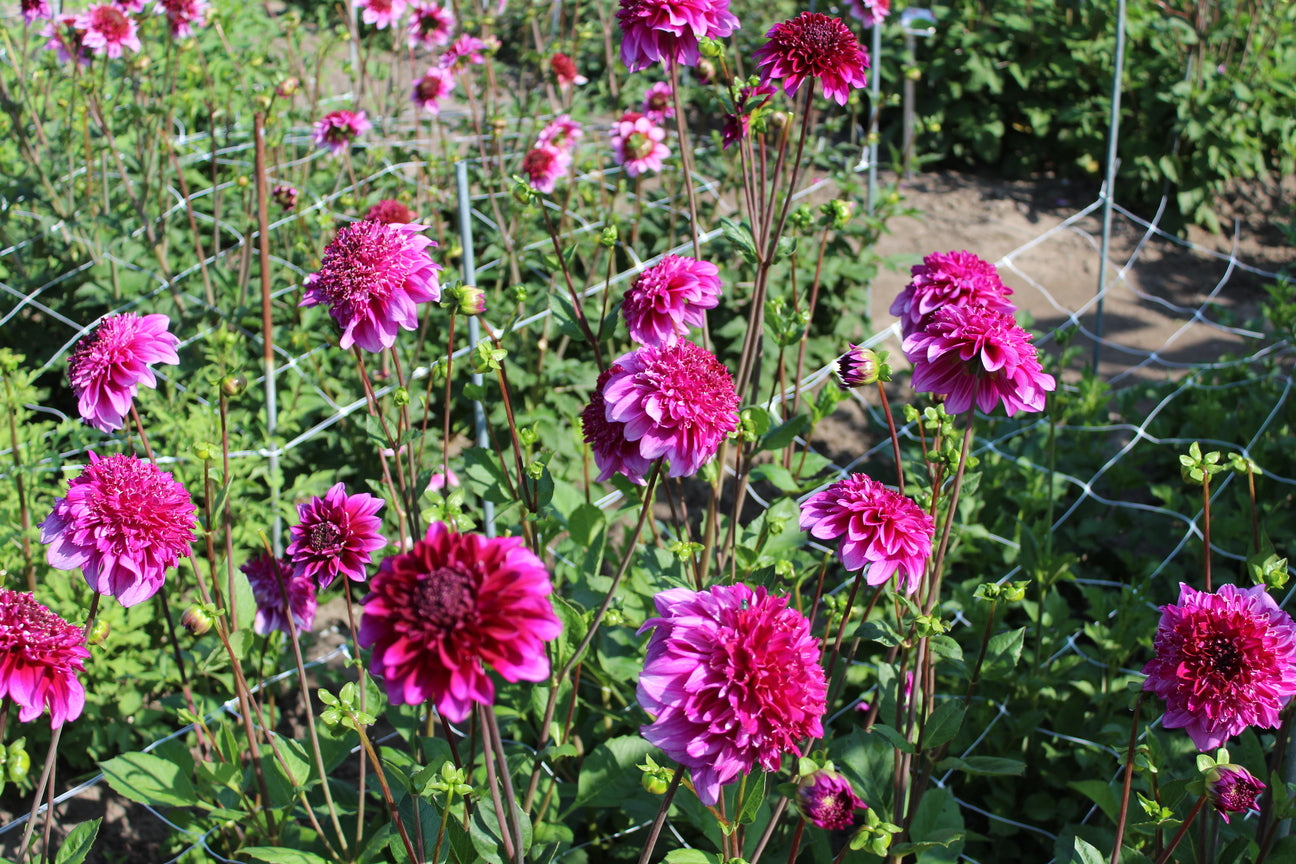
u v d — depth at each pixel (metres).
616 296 5.28
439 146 7.07
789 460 3.54
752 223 2.97
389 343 2.40
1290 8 7.76
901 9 7.97
